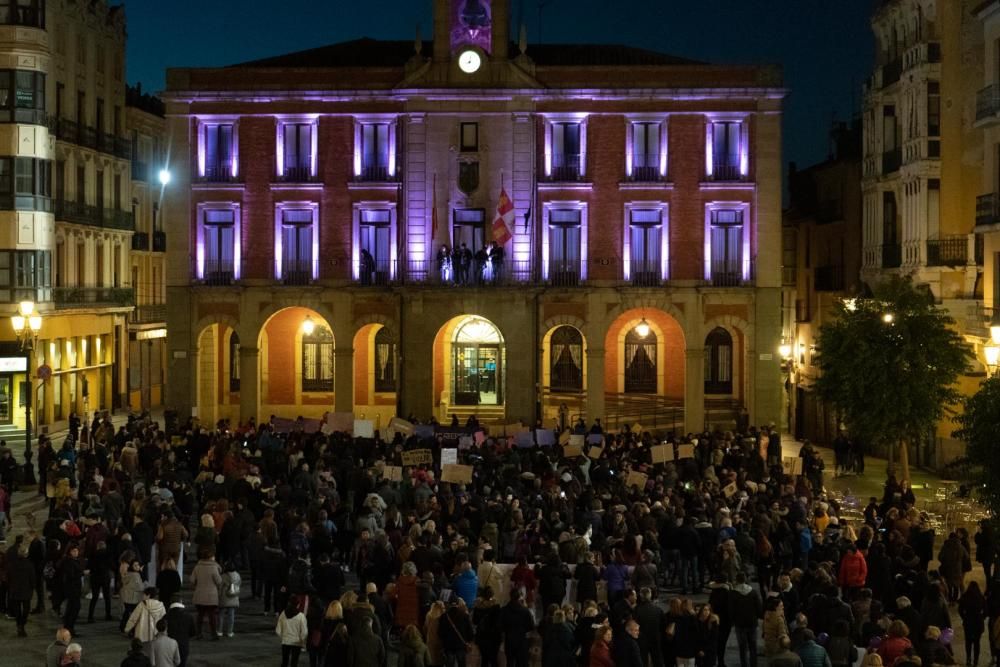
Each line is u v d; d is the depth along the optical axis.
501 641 21.91
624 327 58.31
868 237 55.81
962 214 48.44
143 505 30.19
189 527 34.62
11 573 25.92
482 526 28.94
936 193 48.75
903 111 51.03
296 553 26.48
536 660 20.52
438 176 54.81
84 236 61.00
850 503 38.38
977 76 48.06
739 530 28.20
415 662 20.03
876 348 41.00
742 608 22.64
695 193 54.31
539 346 54.56
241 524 29.61
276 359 58.94
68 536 28.31
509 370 54.53
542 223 54.88
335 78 54.91
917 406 40.81
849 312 42.81
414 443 40.62
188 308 55.56
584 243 54.66
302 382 59.09
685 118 54.31
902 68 51.44
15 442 52.88
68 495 31.98
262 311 55.53
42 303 54.38
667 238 54.50
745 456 40.09
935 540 35.88
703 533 28.73
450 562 25.39
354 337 55.62
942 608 22.36
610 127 54.53
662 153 54.50
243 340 55.59
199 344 56.12
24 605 25.97
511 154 54.62
